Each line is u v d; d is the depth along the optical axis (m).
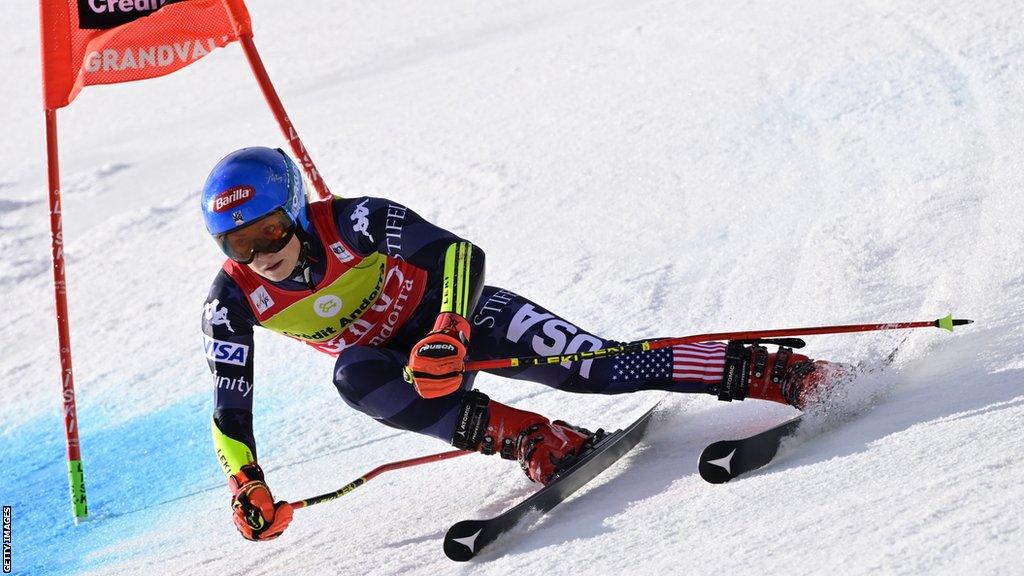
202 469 17.44
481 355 11.82
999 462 7.79
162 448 18.97
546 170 28.62
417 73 51.50
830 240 17.98
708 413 12.45
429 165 32.62
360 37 70.62
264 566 11.87
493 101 39.03
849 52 29.50
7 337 28.91
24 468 19.66
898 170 20.53
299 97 53.47
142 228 35.22
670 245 21.06
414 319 11.73
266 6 87.75
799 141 24.56
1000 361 10.60
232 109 55.12
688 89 31.84
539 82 39.78
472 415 10.86
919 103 24.06
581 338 11.47
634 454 11.75
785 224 19.97
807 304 15.51
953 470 7.99
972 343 11.59
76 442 15.01
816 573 7.00
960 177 18.77
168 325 26.52
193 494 16.28
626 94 33.91
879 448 9.16
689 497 9.60
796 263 17.64
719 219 21.56
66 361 15.02
